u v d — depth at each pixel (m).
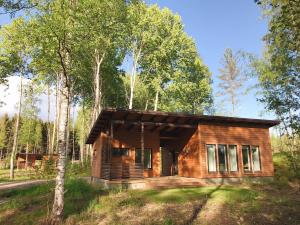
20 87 34.78
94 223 11.13
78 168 34.91
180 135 23.52
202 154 20.31
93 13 11.94
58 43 11.41
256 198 14.60
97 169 23.44
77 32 11.75
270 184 19.95
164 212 12.04
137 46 35.09
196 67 44.28
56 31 10.82
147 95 44.78
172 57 37.12
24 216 12.73
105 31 13.52
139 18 30.98
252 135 22.47
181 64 37.78
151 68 37.50
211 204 13.19
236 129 21.98
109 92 44.94
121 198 14.48
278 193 16.53
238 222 10.77
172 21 36.59
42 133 79.56
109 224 10.88
